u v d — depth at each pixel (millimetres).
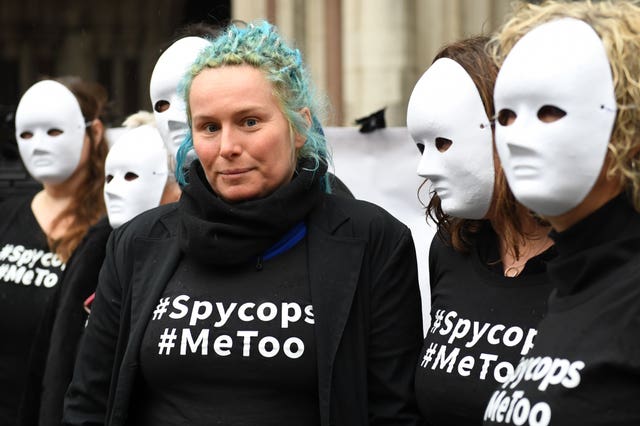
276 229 4188
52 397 5578
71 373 5598
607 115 3146
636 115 3137
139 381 4285
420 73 9430
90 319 4590
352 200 4430
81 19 15594
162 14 15273
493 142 4059
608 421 3041
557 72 3158
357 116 9477
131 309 4379
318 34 9617
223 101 4148
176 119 5141
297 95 4266
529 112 3225
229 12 13844
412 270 4367
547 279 3881
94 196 6617
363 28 9422
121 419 4230
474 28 9266
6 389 6383
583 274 3195
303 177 4219
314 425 4129
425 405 4059
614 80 3143
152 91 5195
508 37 3402
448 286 4156
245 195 4191
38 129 6516
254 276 4207
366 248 4281
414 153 5746
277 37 4309
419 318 4371
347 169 5812
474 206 4082
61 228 6539
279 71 4203
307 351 4102
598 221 3203
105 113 6859
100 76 15594
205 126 4211
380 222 4355
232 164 4164
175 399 4191
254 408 4098
